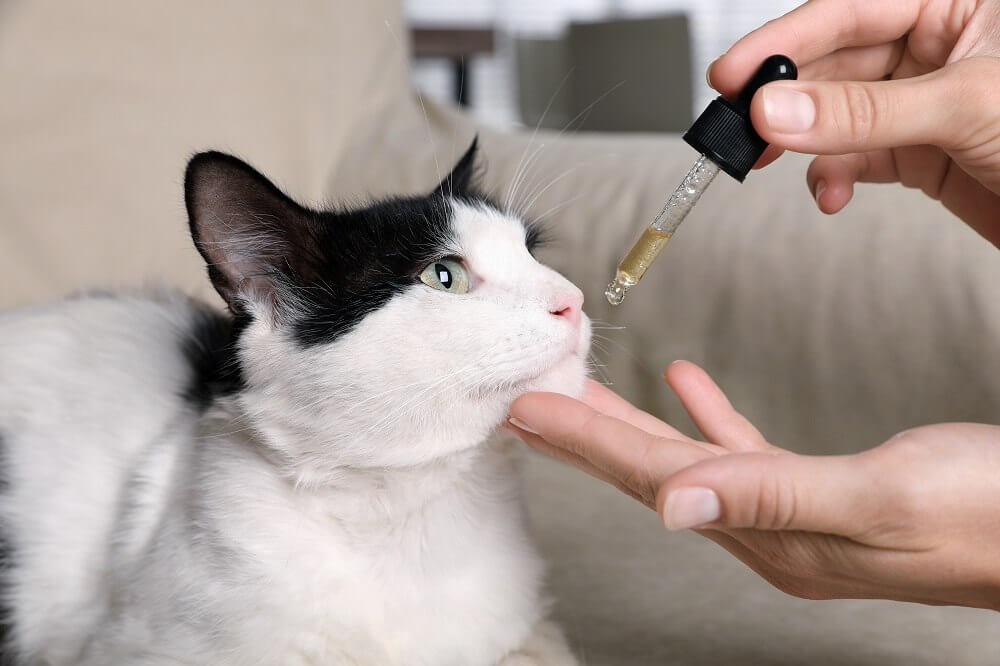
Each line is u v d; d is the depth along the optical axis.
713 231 0.67
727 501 0.40
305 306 0.50
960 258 0.61
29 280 0.69
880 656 0.50
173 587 0.49
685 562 0.58
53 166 0.70
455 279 0.51
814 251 0.65
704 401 0.50
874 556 0.42
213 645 0.48
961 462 0.40
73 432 0.57
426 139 0.84
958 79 0.45
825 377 0.64
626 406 0.51
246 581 0.49
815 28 0.52
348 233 0.51
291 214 0.51
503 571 0.52
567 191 0.73
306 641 0.49
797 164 0.71
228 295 0.51
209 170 0.49
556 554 0.59
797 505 0.40
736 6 2.34
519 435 0.49
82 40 0.72
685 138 0.47
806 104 0.44
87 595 0.53
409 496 0.50
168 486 0.53
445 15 2.38
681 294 0.68
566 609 0.54
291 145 0.80
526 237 0.56
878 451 0.41
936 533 0.41
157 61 0.75
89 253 0.71
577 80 1.65
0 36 0.70
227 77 0.77
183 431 0.55
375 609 0.50
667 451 0.42
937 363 0.61
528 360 0.49
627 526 0.62
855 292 0.63
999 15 0.51
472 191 0.59
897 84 0.45
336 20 0.85
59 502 0.55
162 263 0.73
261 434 0.50
